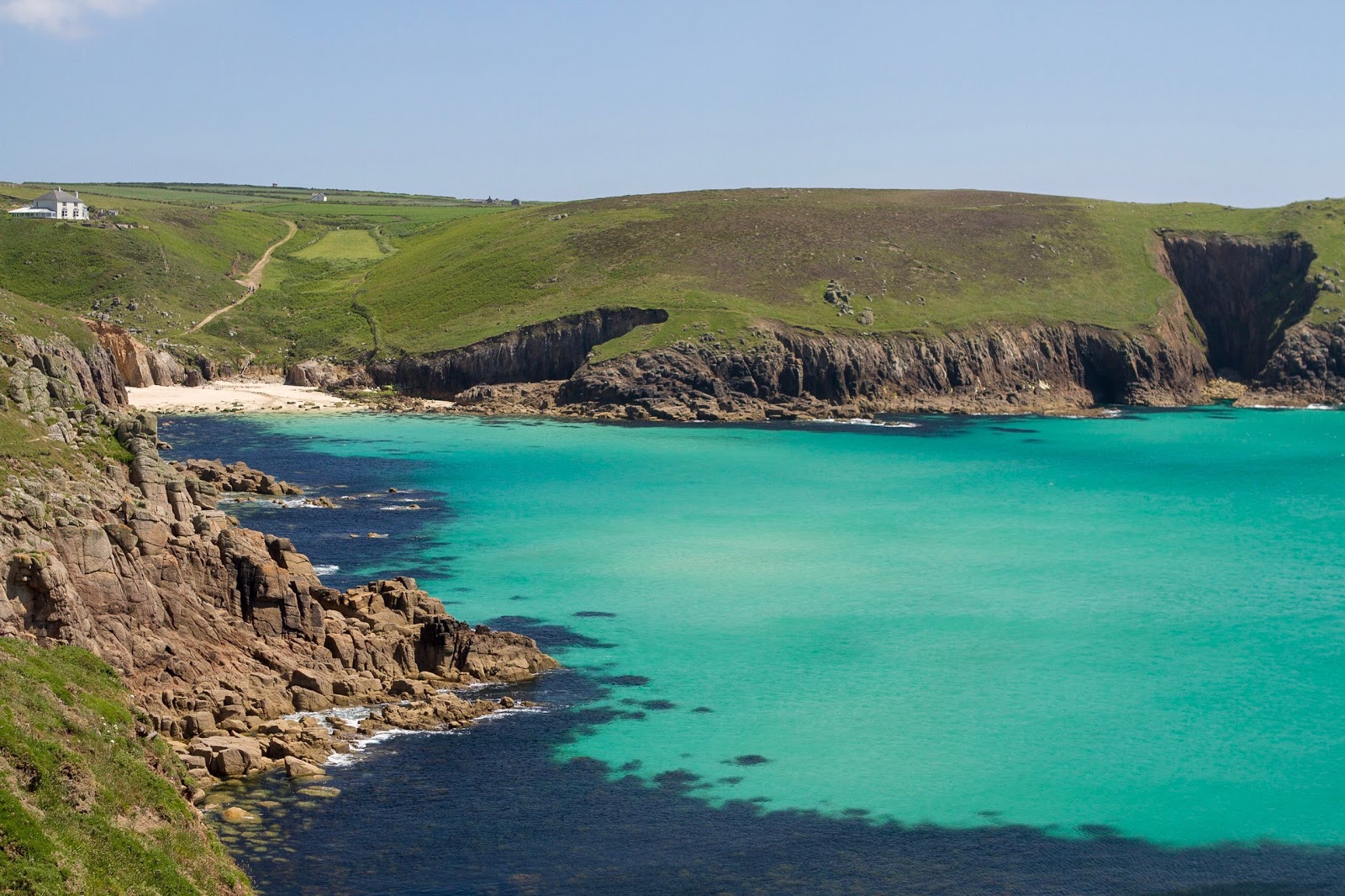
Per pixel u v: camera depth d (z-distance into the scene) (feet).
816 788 191.83
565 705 220.84
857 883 163.63
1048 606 293.84
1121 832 180.65
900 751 206.28
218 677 204.95
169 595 209.67
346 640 221.05
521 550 338.13
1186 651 261.24
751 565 328.29
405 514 380.17
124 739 156.15
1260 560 344.28
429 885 157.89
